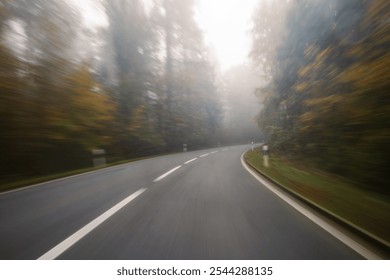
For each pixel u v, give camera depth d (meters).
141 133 23.28
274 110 22.25
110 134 19.00
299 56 16.25
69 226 4.38
